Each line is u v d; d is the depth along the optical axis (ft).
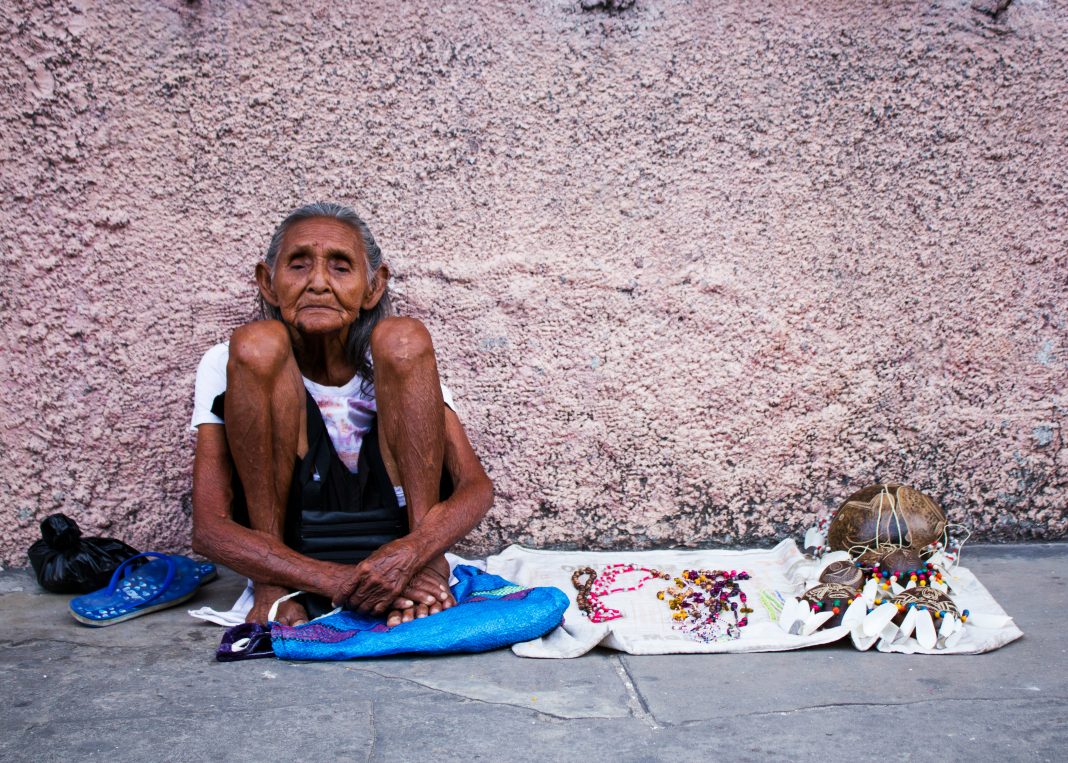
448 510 8.26
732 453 10.41
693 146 10.16
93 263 9.75
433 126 10.00
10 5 9.37
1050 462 10.50
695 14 10.05
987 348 10.42
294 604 8.01
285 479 8.30
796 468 10.43
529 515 10.40
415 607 7.86
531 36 10.00
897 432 10.42
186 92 9.73
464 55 9.96
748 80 10.13
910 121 10.25
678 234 10.22
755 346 10.34
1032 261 10.40
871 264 10.34
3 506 9.82
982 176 10.33
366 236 8.90
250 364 7.79
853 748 5.85
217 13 9.71
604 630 7.50
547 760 5.73
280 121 9.86
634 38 10.05
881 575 8.38
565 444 10.35
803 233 10.27
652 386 10.33
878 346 10.40
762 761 5.70
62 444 9.86
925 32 10.19
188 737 6.04
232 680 7.00
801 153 10.21
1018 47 10.24
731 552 10.16
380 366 8.14
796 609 7.95
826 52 10.14
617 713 6.40
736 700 6.61
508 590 8.19
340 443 8.87
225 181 9.86
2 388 9.71
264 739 6.01
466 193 10.08
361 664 7.35
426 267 10.09
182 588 8.98
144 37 9.62
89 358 9.82
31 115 9.50
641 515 10.41
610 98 10.08
